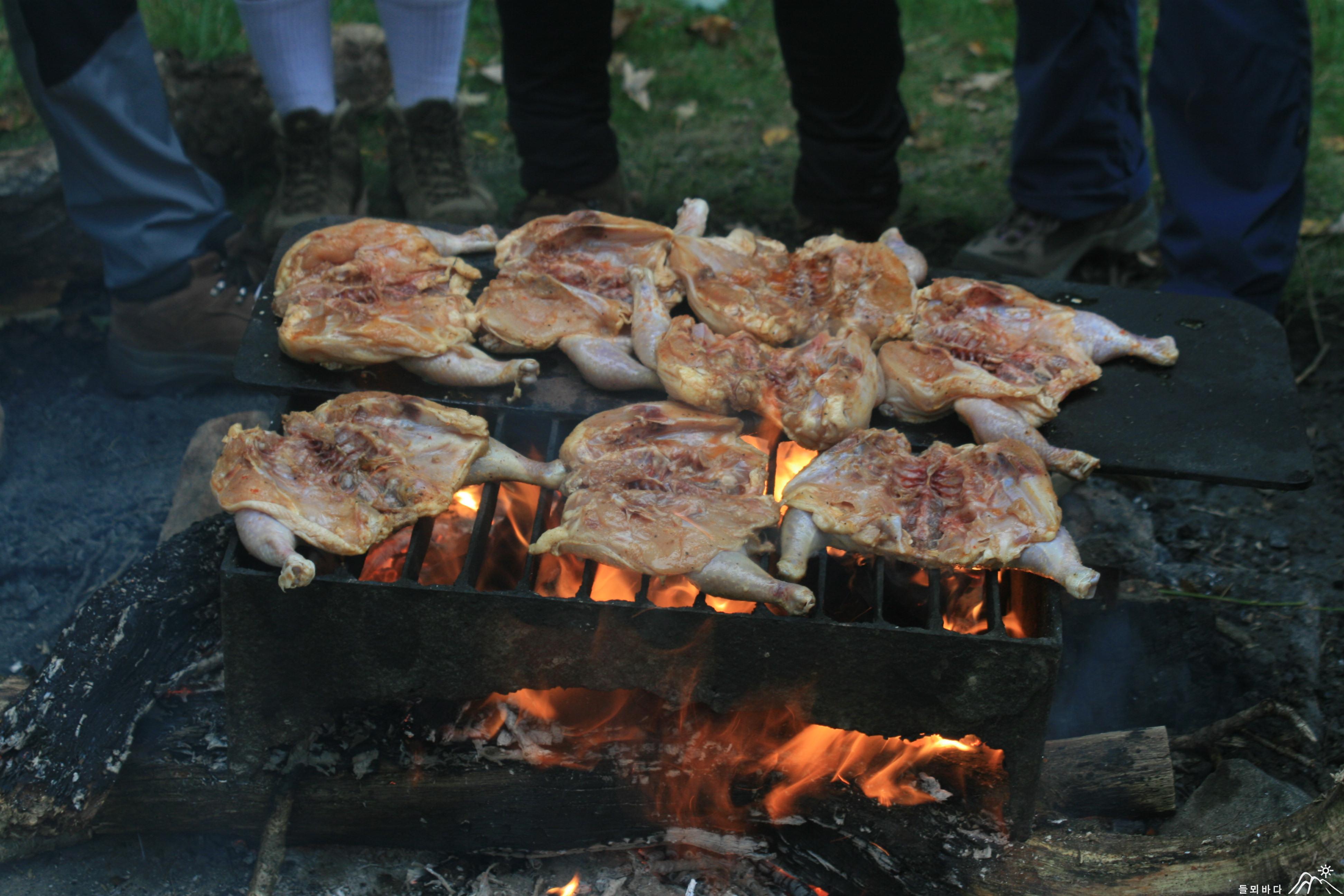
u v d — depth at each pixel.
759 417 1.65
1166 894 1.50
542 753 1.56
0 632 1.83
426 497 1.53
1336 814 1.45
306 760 1.56
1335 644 1.85
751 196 2.67
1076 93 2.18
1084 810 1.65
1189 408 1.65
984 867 1.54
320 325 1.65
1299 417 1.64
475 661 1.49
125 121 1.96
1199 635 1.79
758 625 1.45
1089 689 1.75
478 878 1.62
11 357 2.18
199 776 1.57
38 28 1.88
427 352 1.64
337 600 1.46
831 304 1.71
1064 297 1.79
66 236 2.26
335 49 2.74
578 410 1.65
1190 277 2.11
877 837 1.55
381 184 2.61
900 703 1.49
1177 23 2.00
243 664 1.50
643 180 2.70
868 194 2.21
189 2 2.74
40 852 1.60
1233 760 1.66
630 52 3.20
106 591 1.62
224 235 2.12
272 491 1.50
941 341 1.69
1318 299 2.35
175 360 2.12
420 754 1.56
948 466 1.56
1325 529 1.99
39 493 2.00
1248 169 2.03
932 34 3.31
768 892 1.61
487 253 1.81
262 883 1.57
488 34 3.21
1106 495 1.95
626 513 1.51
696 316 1.75
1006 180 2.74
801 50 2.06
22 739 1.54
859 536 1.50
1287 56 1.96
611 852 1.64
